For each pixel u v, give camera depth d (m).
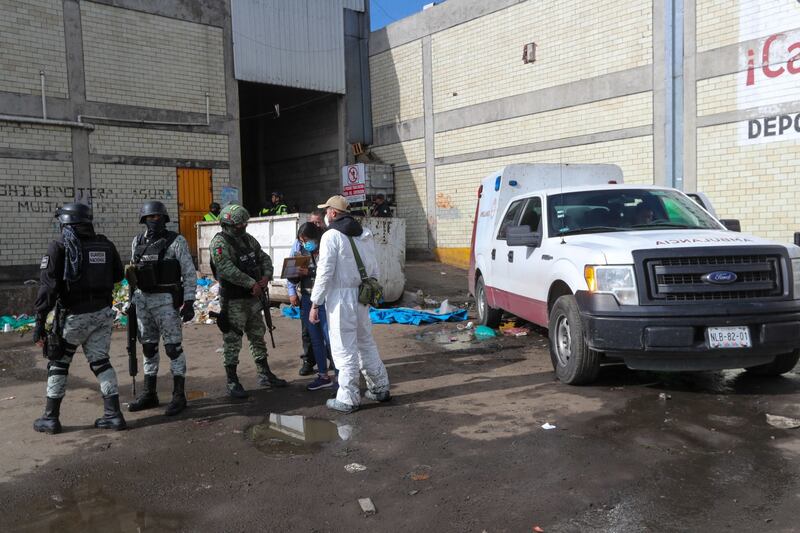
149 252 5.36
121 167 14.17
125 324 10.14
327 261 5.17
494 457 4.11
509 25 15.39
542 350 7.46
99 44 13.81
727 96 11.80
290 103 20.47
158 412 5.45
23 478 4.04
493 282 8.40
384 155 18.88
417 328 9.40
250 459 4.26
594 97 13.80
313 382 6.05
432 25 17.19
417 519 3.31
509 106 15.49
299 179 20.52
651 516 3.23
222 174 15.78
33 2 12.91
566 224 6.46
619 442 4.27
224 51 15.82
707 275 5.00
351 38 18.77
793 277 5.14
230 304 5.79
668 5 12.44
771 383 5.61
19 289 11.09
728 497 3.41
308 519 3.36
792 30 10.91
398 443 4.46
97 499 3.70
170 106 14.91
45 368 7.39
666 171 12.69
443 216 17.33
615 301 5.15
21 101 12.79
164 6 14.77
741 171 11.70
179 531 3.28
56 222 13.26
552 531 3.13
